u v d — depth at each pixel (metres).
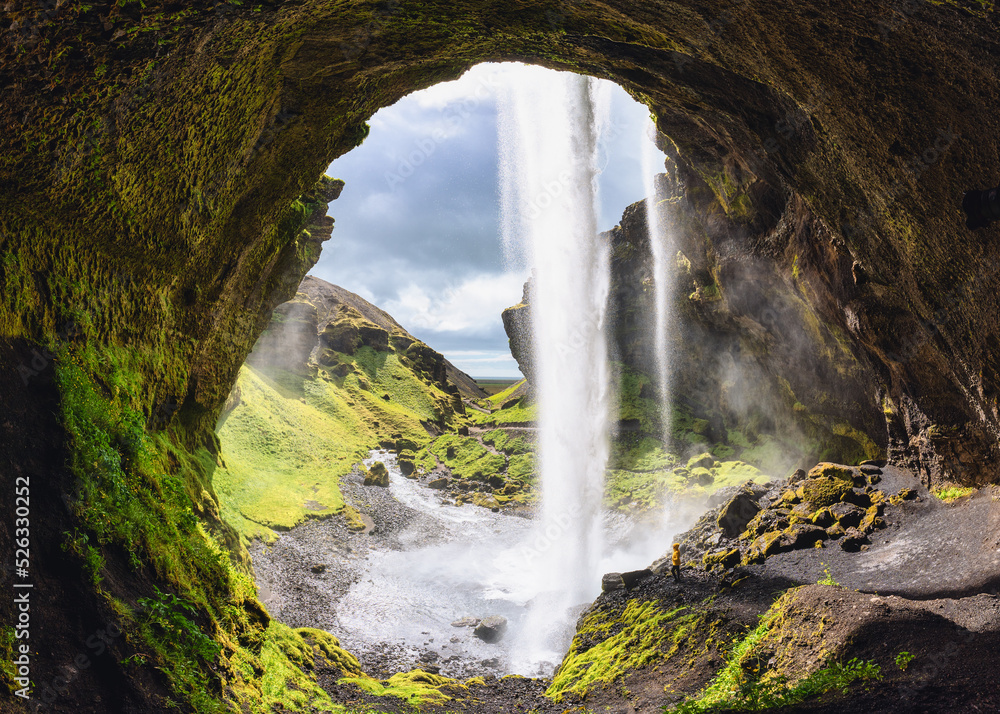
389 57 11.70
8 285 7.75
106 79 7.05
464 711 11.87
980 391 12.15
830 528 16.66
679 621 13.52
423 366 80.69
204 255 13.20
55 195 8.09
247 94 10.34
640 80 14.12
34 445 7.54
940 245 10.72
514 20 10.49
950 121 8.27
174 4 6.59
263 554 27.36
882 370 19.02
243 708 8.18
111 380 9.79
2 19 5.46
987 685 6.39
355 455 51.19
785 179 14.64
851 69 8.49
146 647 7.13
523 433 52.56
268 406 49.53
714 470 34.59
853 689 7.12
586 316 48.31
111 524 7.94
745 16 8.18
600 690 12.09
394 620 23.08
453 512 40.44
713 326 34.91
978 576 11.08
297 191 15.02
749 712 7.52
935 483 17.27
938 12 6.48
